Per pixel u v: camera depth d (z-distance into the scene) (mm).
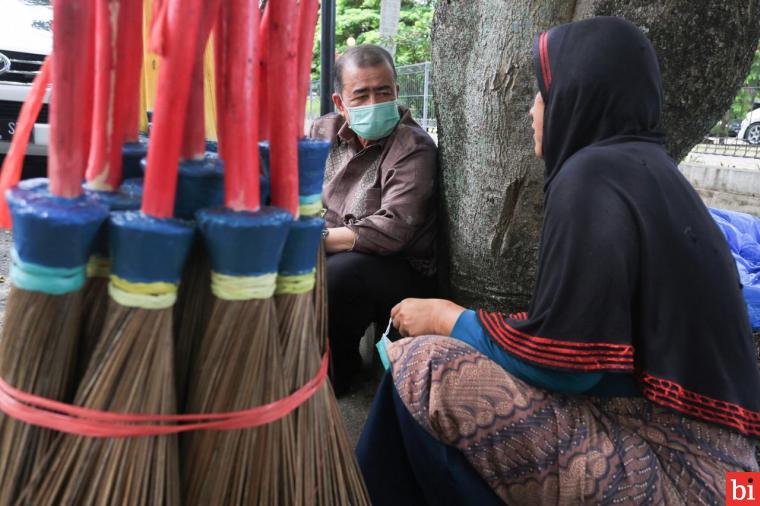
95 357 819
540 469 1247
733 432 1196
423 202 2262
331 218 2502
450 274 2357
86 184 880
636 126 1323
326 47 2969
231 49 788
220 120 912
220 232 790
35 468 829
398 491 1513
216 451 877
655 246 1183
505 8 1933
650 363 1185
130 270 786
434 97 2299
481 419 1276
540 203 2064
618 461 1199
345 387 2363
